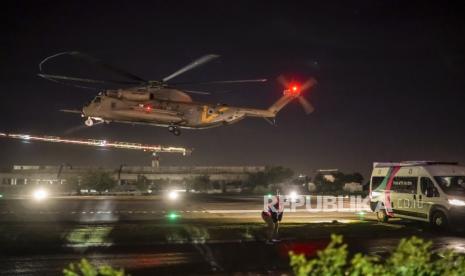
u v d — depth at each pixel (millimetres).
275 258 14023
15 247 15273
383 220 24062
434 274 5738
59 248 15297
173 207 33906
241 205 36344
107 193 60969
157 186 72062
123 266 12719
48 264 12930
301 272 5141
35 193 56281
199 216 27031
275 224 17516
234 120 30641
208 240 17203
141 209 31781
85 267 5020
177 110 29047
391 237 18766
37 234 17266
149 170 79562
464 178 21328
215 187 74938
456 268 5984
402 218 23016
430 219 21109
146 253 14672
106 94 28281
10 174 74375
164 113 28703
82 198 45500
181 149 37094
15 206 32531
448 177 21297
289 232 19047
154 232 18234
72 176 74000
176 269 12430
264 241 17219
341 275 5234
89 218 24859
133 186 69500
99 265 12797
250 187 75688
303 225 21609
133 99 28281
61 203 36531
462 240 18406
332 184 72062
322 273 5211
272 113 31812
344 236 18688
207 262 13359
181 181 77062
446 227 20406
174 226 20172
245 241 17156
